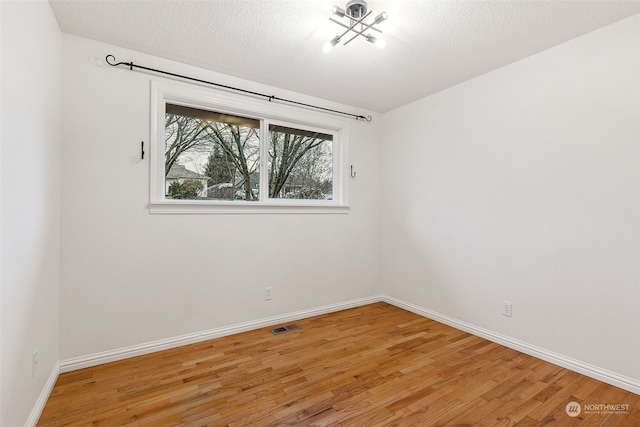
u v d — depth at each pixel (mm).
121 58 2230
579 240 2070
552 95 2199
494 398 1783
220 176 2797
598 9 1777
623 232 1883
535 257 2301
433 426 1553
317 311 3223
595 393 1829
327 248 3303
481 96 2664
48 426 1533
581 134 2055
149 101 2340
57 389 1841
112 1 1732
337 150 3467
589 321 2020
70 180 2059
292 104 3043
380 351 2385
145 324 2328
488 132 2611
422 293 3230
